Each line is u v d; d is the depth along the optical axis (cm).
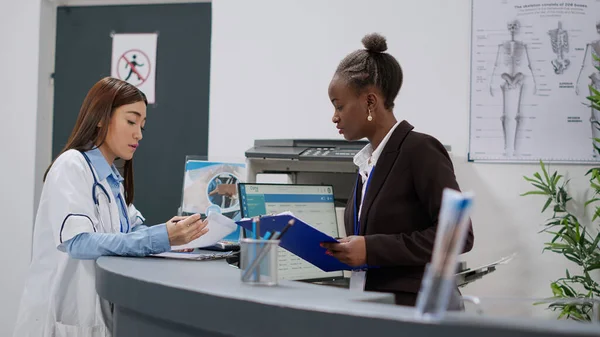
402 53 301
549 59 288
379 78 170
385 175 165
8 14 355
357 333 88
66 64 369
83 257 171
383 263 155
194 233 170
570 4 287
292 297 104
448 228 85
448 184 156
